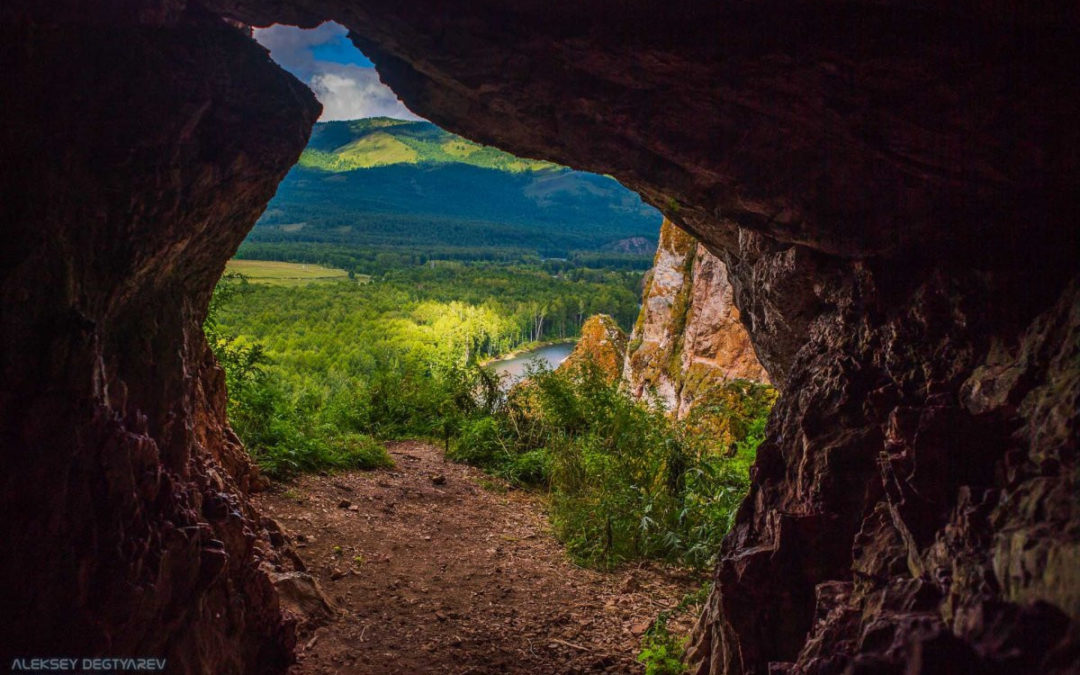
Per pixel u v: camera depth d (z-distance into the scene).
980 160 3.25
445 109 4.58
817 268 4.34
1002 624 2.22
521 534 8.50
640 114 3.87
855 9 3.13
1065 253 3.29
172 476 3.77
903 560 3.02
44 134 2.99
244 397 9.55
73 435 2.90
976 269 3.47
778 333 5.02
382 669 5.05
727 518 7.82
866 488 3.52
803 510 3.80
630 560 7.84
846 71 3.24
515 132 4.53
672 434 9.33
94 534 2.97
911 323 3.69
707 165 3.91
